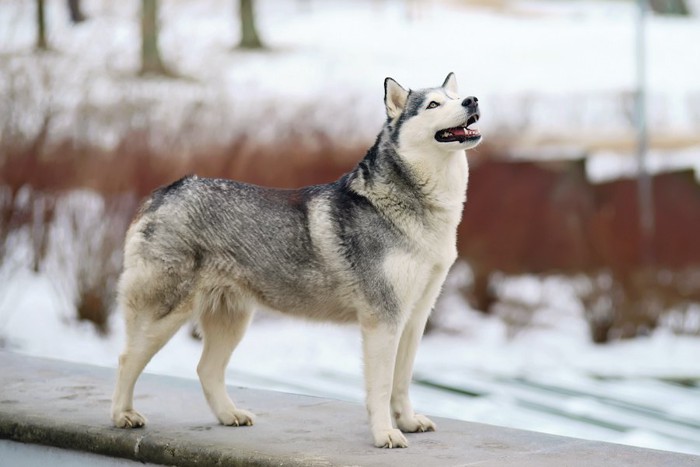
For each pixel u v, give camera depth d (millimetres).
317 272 12305
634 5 75125
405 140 12086
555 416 22109
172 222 12477
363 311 12078
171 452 12055
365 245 12031
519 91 52562
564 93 51781
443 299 31484
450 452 11789
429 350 29672
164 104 36594
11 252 31328
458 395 24156
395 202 12023
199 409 14109
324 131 36094
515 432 12852
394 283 11945
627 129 47688
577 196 34031
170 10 58344
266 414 13812
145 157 32781
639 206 34156
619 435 20422
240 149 34125
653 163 41875
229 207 12594
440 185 12039
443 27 67625
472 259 32281
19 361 17250
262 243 12484
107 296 29406
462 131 11961
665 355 29156
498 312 31891
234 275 12633
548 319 31609
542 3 75812
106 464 12617
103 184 31781
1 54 38875
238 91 48156
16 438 13266
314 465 11172
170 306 12508
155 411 13906
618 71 57750
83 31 48125
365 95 45906
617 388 25219
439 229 12094
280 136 35531
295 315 12781
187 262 12453
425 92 12266
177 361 26453
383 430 11992
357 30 65750
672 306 31016
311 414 13820
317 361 27453
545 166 34750
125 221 29984
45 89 34875
